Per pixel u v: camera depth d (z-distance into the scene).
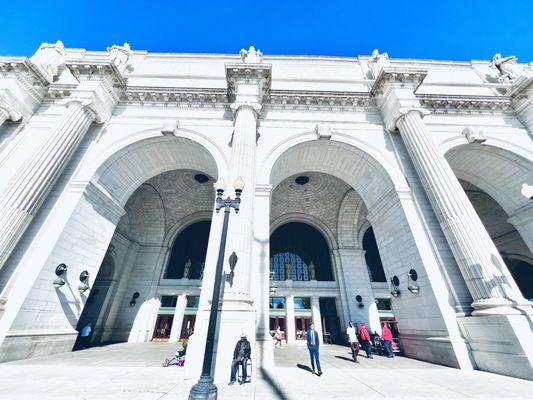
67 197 12.66
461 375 8.16
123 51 19.55
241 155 12.24
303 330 21.56
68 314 11.99
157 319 21.61
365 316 20.89
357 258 23.72
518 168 15.22
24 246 11.36
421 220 12.34
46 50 18.31
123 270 21.97
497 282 9.18
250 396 5.91
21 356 9.71
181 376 7.52
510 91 16.64
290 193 24.06
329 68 21.56
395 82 15.44
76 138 13.48
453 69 21.81
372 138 15.41
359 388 6.58
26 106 15.13
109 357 11.14
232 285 8.96
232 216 10.35
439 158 12.41
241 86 15.08
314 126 15.85
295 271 24.27
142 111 16.19
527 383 7.13
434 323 10.53
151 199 23.34
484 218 21.69
